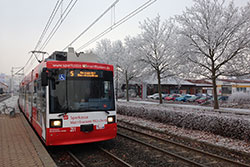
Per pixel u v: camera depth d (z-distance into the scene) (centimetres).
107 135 708
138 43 2478
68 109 652
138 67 2789
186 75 2069
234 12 1684
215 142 790
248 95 2772
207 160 641
